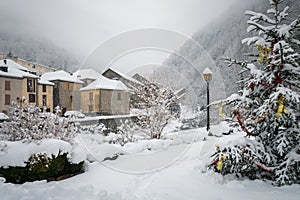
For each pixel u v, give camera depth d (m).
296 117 2.93
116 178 3.53
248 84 3.07
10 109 4.29
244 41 3.15
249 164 2.99
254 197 2.53
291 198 2.46
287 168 2.79
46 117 4.30
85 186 2.90
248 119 3.21
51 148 3.52
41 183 3.08
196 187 2.93
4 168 3.21
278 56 2.94
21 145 3.49
